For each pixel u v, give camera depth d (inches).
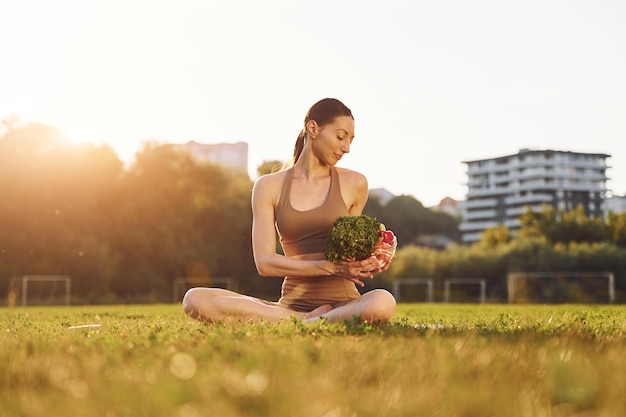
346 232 211.2
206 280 1480.1
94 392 92.8
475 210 4724.4
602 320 265.1
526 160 4564.5
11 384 105.3
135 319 327.0
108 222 1405.0
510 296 1320.1
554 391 93.0
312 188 229.8
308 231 225.6
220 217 1508.4
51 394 92.9
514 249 1485.0
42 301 1307.8
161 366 113.3
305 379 96.5
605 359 119.0
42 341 161.3
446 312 512.4
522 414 80.3
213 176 1519.4
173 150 1498.5
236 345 136.6
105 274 1370.6
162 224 1444.4
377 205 2111.2
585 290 1343.5
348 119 228.1
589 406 87.0
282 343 140.6
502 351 127.1
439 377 99.1
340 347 134.4
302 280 227.0
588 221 1758.1
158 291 1430.9
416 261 1501.0
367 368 106.3
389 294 213.9
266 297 1518.2
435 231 2645.2
